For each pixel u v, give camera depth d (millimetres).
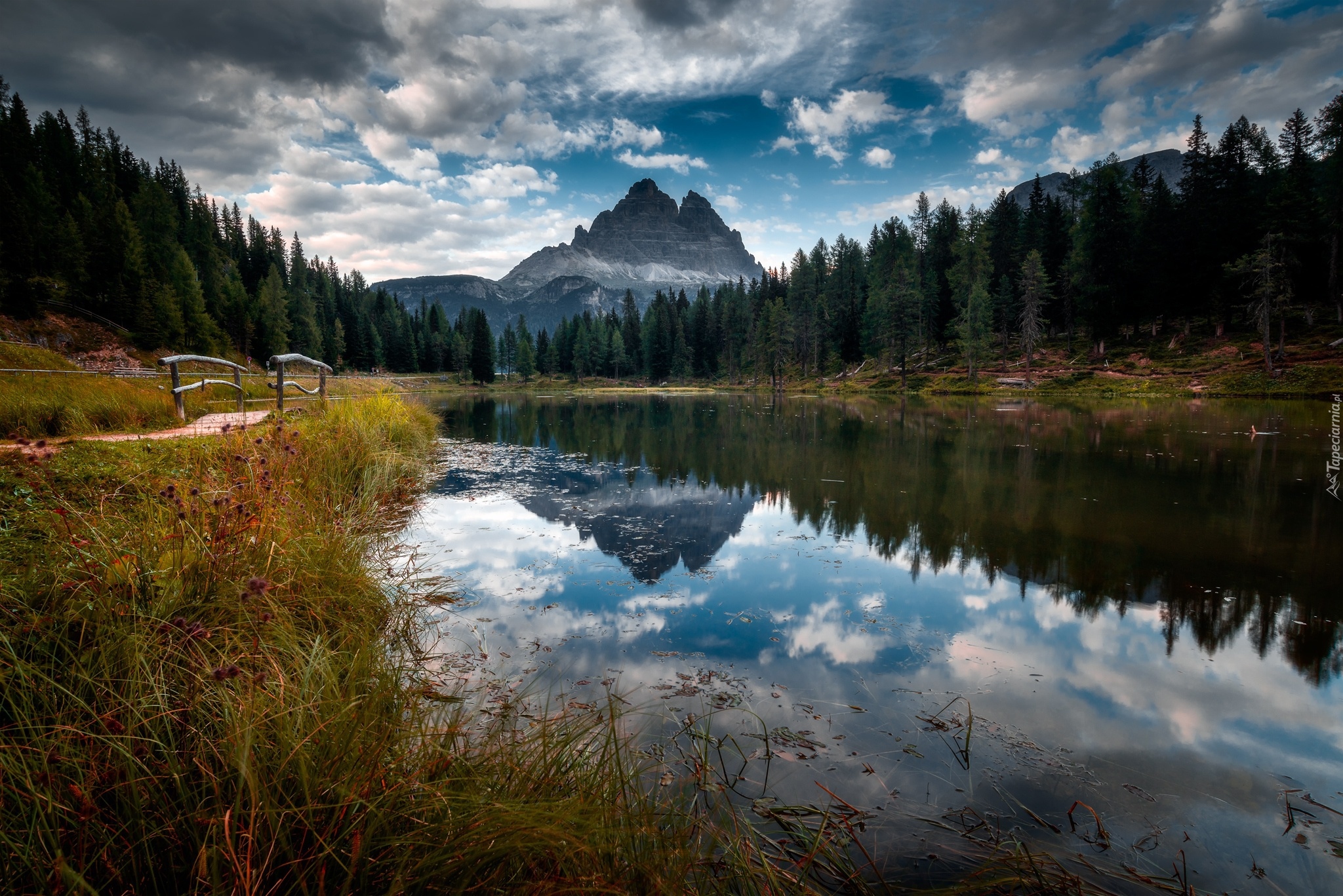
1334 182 37438
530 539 6863
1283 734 3076
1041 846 2240
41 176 49750
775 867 2070
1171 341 43781
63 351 38531
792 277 70375
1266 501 8570
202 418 10227
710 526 7555
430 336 97312
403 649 3721
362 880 1607
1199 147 45062
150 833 1609
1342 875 2111
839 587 5359
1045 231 56688
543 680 3475
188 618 2611
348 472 8156
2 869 1457
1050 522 7621
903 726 3096
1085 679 3660
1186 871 2117
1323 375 31578
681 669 3705
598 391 71938
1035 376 46594
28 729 1812
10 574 2705
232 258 76500
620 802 2186
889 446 15602
